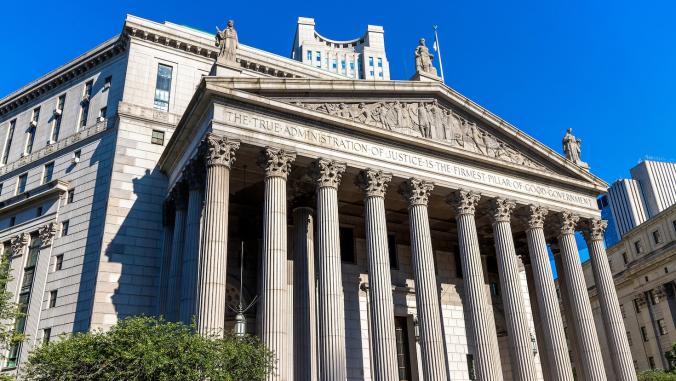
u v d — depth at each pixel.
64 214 51.97
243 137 36.25
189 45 56.53
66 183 53.06
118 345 24.52
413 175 42.19
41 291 49.09
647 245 95.50
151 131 51.41
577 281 48.25
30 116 63.69
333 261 36.25
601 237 52.19
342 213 51.19
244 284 46.91
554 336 44.31
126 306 44.38
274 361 30.56
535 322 54.94
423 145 43.19
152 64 54.66
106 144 51.94
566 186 51.78
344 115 41.06
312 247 42.78
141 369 23.73
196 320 31.23
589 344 46.03
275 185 36.03
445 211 51.94
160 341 24.83
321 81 40.28
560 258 54.53
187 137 41.12
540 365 57.19
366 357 47.78
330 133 39.81
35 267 51.41
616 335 48.62
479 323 40.69
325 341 34.41
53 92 62.62
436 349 37.72
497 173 47.28
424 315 38.66
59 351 24.72
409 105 44.88
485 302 41.56
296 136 38.25
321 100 40.62
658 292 91.50
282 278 33.75
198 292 32.09
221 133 35.59
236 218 48.50
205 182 38.56
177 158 45.00
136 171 49.31
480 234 55.91
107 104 54.62
